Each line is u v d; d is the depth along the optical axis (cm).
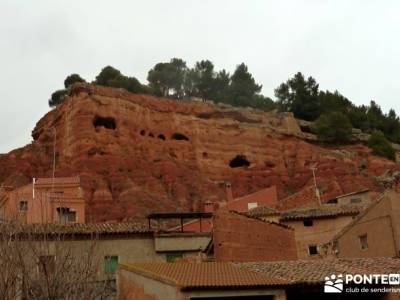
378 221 3556
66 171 8538
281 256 3434
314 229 5003
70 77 12412
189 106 10300
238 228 3281
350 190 9006
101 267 3566
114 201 8056
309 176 9775
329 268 2600
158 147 9519
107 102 9362
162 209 8006
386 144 11306
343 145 11281
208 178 9562
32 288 2222
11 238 2342
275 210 5219
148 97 10019
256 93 13812
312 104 12938
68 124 9206
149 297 2444
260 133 10462
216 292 2233
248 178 9769
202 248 3844
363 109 13725
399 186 3516
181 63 13800
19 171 8500
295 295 2453
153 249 3781
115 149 8950
